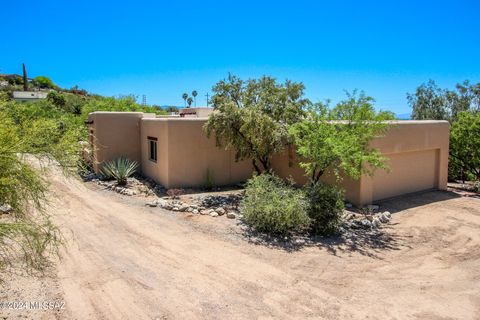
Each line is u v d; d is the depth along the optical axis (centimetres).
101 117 1833
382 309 629
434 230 1099
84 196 1386
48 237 454
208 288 671
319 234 1034
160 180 1636
